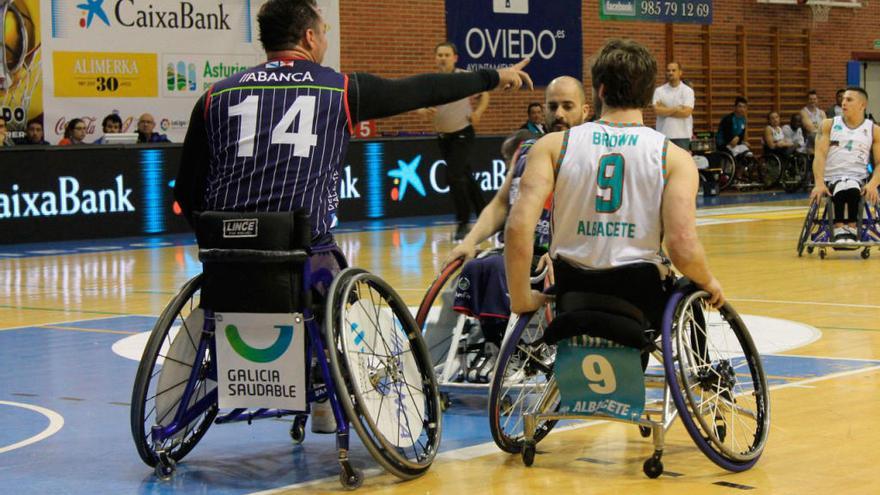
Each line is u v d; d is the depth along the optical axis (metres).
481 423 5.05
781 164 23.52
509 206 5.32
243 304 4.09
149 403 5.48
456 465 4.32
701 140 22.52
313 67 4.29
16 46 16.56
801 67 26.48
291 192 4.14
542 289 5.11
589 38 22.73
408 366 4.30
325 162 4.20
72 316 8.70
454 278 5.60
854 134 11.77
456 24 21.14
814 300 8.84
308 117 4.19
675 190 4.05
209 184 4.38
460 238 14.13
